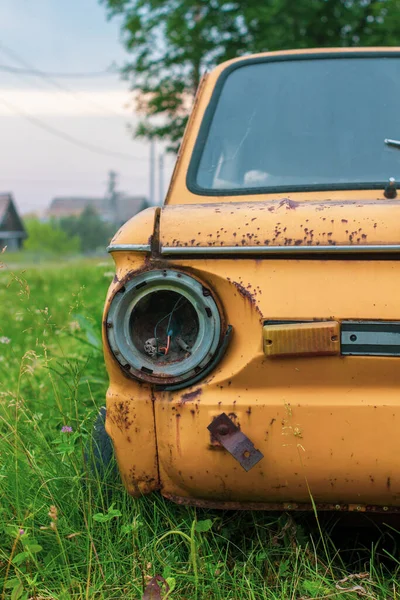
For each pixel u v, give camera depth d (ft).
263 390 6.77
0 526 7.80
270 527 7.99
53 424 11.42
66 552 7.63
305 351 6.63
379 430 6.61
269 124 9.30
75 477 8.12
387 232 6.75
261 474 6.78
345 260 6.79
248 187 8.70
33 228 264.31
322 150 8.98
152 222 7.11
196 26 47.44
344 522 7.93
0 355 17.46
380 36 36.94
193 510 7.91
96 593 7.21
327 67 9.82
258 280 6.81
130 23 51.11
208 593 7.12
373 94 9.48
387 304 6.63
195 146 9.16
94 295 26.20
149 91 55.93
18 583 6.76
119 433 7.05
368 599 6.99
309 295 6.73
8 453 9.20
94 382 12.55
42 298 29.63
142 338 7.02
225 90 9.74
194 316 7.07
